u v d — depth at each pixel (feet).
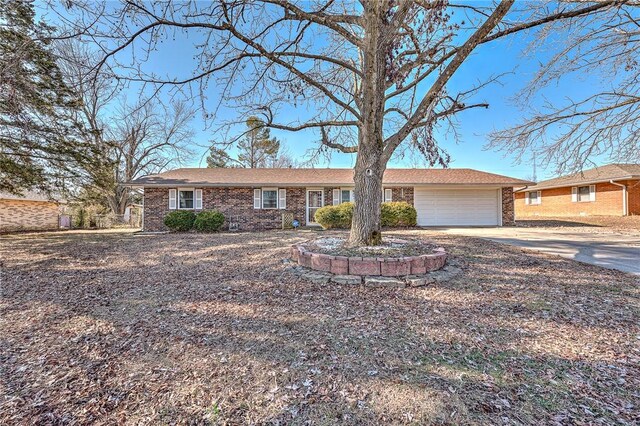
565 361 7.97
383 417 6.01
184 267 19.06
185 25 14.49
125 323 10.70
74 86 15.49
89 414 6.18
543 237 31.68
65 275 17.44
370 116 18.37
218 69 16.88
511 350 8.59
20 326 10.52
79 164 36.78
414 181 48.75
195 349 8.81
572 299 12.53
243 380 7.30
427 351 8.57
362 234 19.39
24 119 27.71
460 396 6.60
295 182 46.98
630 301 12.24
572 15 16.20
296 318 10.94
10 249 26.76
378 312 11.40
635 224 44.11
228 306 12.20
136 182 44.39
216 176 49.60
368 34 17.17
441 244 25.88
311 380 7.27
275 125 19.63
